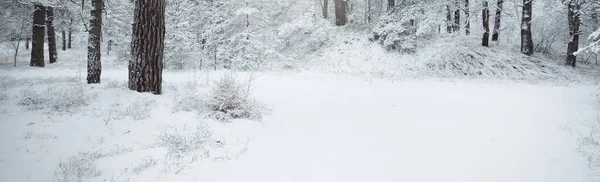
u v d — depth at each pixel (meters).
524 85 15.12
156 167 4.49
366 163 4.94
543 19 24.27
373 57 23.84
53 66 22.02
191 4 23.70
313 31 27.98
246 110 7.71
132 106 7.89
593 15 21.02
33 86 10.37
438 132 6.70
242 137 6.11
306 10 28.80
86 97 8.54
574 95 11.55
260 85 13.82
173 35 22.59
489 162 5.02
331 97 11.31
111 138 5.88
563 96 11.34
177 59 22.62
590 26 23.27
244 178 4.25
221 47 24.50
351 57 24.56
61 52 35.25
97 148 5.35
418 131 6.80
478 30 30.42
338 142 5.99
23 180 4.08
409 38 23.44
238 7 24.98
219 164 4.68
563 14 23.25
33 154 4.98
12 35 24.80
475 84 15.62
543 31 24.08
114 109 7.63
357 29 27.95
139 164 4.57
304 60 26.38
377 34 25.12
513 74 19.58
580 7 18.77
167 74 18.00
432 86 14.70
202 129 6.44
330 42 27.33
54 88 9.81
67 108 7.57
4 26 23.86
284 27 27.06
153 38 9.08
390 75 20.72
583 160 5.05
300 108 9.23
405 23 23.91
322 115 8.37
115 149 5.31
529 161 5.05
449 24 24.77
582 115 7.98
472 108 9.21
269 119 7.73
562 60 21.45
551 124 7.20
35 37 20.56
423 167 4.81
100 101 8.22
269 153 5.27
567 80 17.84
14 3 21.12
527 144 5.84
